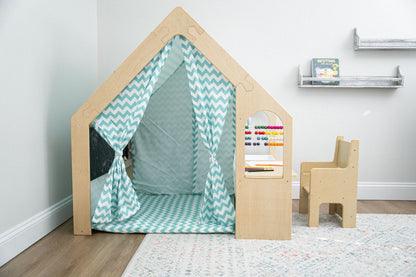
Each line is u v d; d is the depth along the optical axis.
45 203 2.42
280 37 3.37
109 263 1.92
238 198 2.27
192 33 2.25
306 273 1.79
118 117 2.36
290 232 2.27
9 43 2.01
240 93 2.24
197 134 3.35
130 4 3.39
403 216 2.82
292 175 2.28
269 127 2.78
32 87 2.27
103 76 3.45
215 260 1.95
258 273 1.79
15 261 1.95
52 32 2.54
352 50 3.35
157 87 3.06
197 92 2.31
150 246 2.14
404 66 3.35
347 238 2.31
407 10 3.31
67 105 2.80
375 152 3.41
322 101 3.40
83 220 2.35
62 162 2.71
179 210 2.83
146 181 3.39
